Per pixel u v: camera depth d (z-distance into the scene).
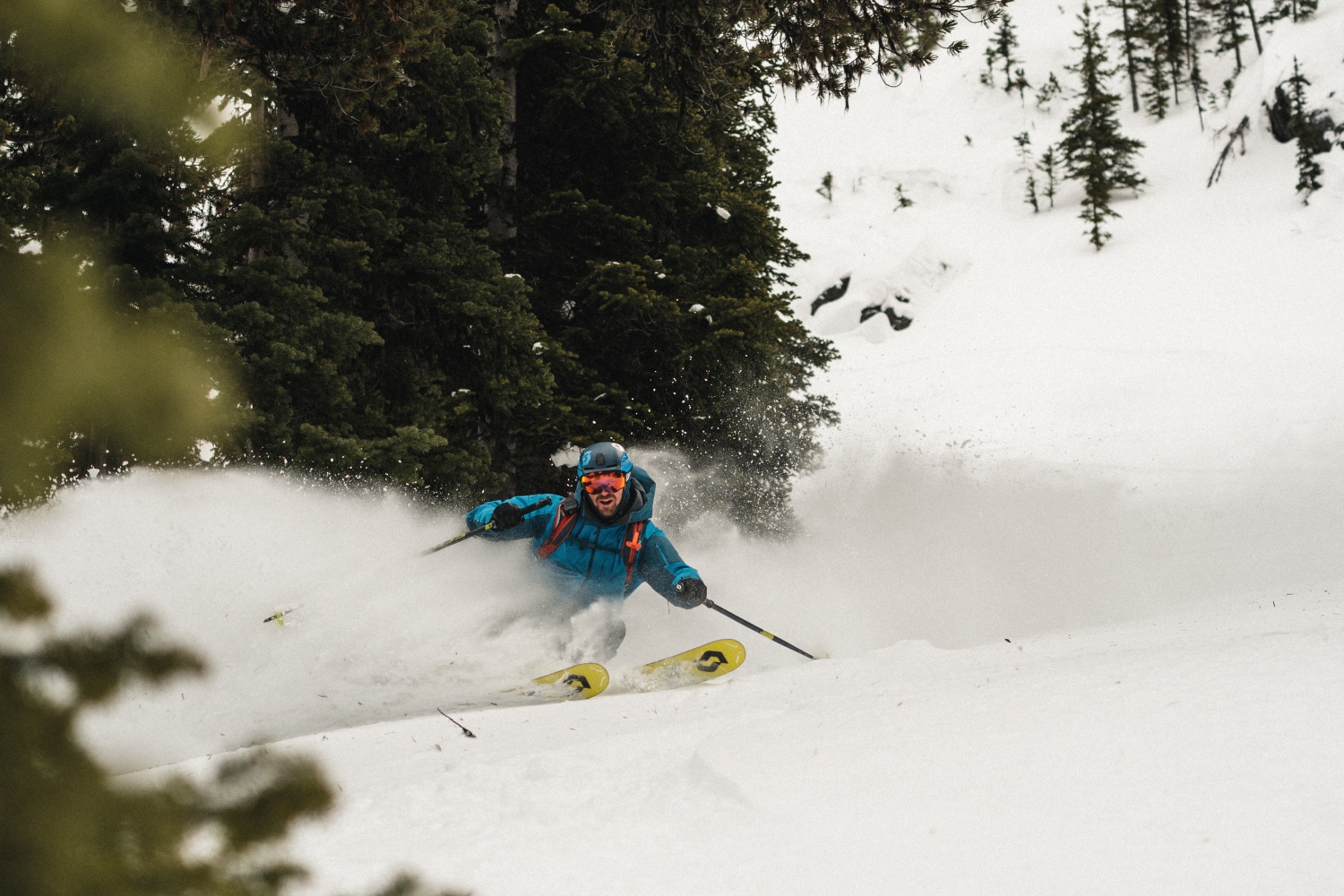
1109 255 70.94
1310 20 85.12
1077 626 7.31
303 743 4.41
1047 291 67.69
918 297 71.38
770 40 7.50
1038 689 3.18
